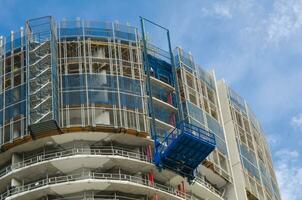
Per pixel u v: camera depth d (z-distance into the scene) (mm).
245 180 98375
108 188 84062
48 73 90938
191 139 87625
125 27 98562
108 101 90438
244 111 109438
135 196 85625
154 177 89375
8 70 94625
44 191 83125
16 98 91750
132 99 91875
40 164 84750
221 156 97438
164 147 89062
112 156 85625
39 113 87938
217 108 103312
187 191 91188
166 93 97250
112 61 94375
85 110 89188
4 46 96938
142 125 90062
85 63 93312
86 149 87250
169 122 93938
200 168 92812
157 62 99312
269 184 105938
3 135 89500
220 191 96750
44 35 94938
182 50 102875
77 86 91188
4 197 85688
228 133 102875
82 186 83188
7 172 87000
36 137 87812
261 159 107250
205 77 104562
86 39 95500
